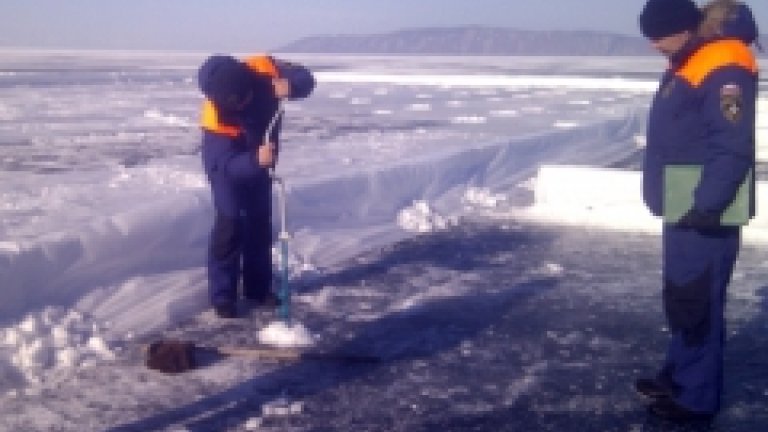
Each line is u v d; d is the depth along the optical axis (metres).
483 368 4.27
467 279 6.00
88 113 19.55
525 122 17.83
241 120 4.83
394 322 5.00
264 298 5.32
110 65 69.69
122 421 3.55
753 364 4.32
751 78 3.25
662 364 4.32
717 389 3.64
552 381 4.10
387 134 14.84
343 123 17.64
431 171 8.98
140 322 4.81
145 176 9.53
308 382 4.06
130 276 5.16
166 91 29.80
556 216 8.45
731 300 5.43
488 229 7.84
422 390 3.97
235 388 3.96
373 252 6.88
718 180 3.23
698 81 3.33
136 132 15.34
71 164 10.73
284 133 15.03
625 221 8.15
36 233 6.11
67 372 4.08
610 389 4.00
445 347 4.58
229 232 4.93
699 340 3.58
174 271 5.50
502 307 5.31
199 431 3.48
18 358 4.09
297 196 6.92
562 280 5.96
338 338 4.70
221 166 4.77
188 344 4.28
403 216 7.98
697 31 3.40
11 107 20.94
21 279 4.48
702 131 3.39
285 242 4.75
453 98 28.12
